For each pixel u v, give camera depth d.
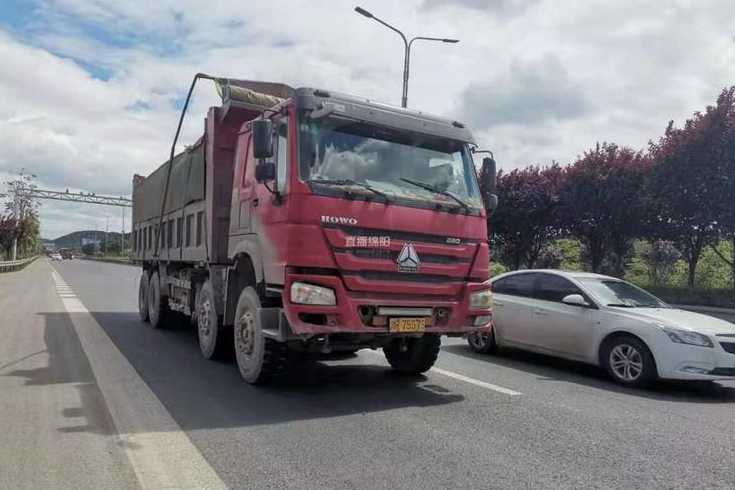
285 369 6.75
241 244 7.23
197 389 6.76
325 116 6.23
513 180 28.61
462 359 9.35
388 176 6.52
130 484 4.03
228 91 8.09
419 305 6.30
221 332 8.23
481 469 4.44
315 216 5.87
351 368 8.28
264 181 6.26
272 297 6.54
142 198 13.98
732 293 19.92
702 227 20.83
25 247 73.38
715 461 4.72
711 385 7.89
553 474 4.37
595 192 24.05
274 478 4.18
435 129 6.92
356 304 5.94
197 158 9.09
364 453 4.72
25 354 8.70
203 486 4.02
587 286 8.64
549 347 8.78
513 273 9.88
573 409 6.29
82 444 4.80
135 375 7.42
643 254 27.95
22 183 67.31
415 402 6.41
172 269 11.08
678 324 7.39
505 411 6.12
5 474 4.17
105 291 22.64
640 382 7.46
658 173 21.02
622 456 4.80
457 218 6.67
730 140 19.16
